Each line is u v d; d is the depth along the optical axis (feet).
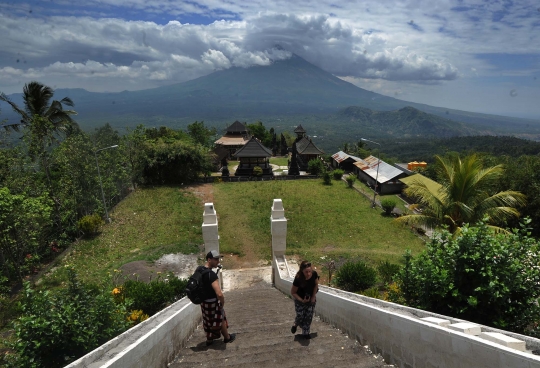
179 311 21.27
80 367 12.78
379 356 17.25
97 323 20.72
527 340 12.94
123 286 41.63
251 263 62.44
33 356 18.20
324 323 26.23
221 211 88.69
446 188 48.21
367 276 45.70
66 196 70.95
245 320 27.22
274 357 17.40
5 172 61.82
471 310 22.07
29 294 20.07
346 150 193.16
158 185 112.78
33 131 77.61
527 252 22.25
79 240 68.64
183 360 18.31
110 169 88.33
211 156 136.67
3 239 48.06
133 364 13.38
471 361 10.95
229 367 16.12
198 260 61.31
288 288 39.52
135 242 68.49
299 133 178.70
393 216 87.20
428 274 23.52
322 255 63.93
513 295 21.43
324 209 91.30
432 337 12.92
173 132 168.35
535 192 61.36
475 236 22.34
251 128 231.71
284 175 129.80
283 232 47.09
